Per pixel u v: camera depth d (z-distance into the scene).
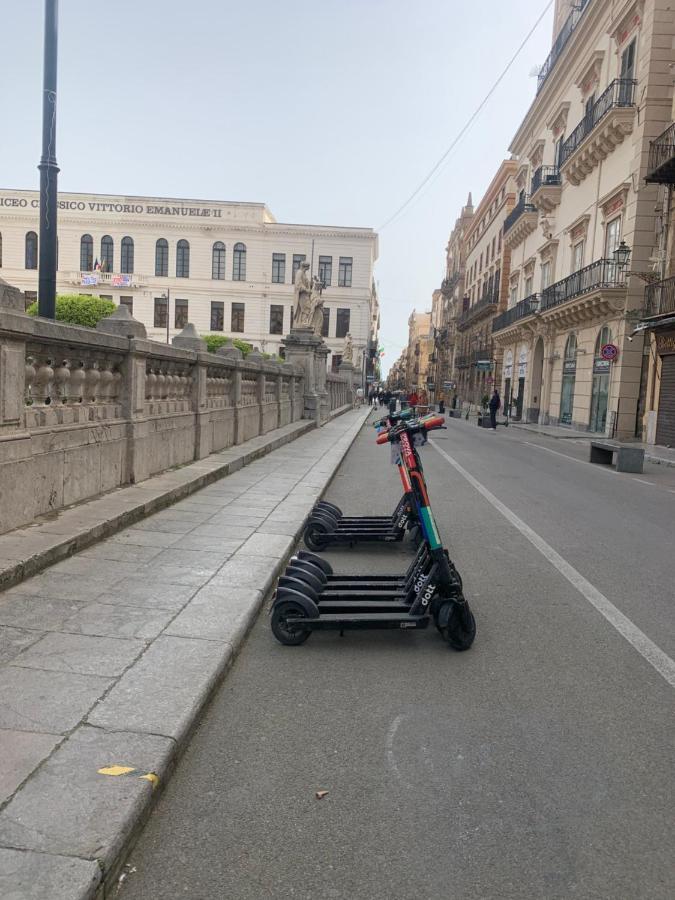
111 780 2.36
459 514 8.42
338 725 3.11
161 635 3.73
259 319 64.38
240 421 12.44
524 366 38.16
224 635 3.78
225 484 8.93
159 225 63.38
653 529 7.88
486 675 3.71
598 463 15.73
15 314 4.77
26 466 5.25
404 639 4.24
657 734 3.10
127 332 7.23
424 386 113.00
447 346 79.94
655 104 21.75
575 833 2.38
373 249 65.00
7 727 2.68
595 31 27.20
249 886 2.07
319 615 4.11
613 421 23.33
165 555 5.29
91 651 3.46
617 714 3.28
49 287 10.23
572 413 28.91
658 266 21.41
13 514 5.12
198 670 3.32
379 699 3.39
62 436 5.88
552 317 30.33
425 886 2.09
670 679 3.69
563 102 31.05
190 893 2.03
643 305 22.33
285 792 2.57
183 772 2.67
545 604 4.95
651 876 2.17
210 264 63.97
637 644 4.18
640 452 14.05
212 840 2.28
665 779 2.74
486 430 28.53
